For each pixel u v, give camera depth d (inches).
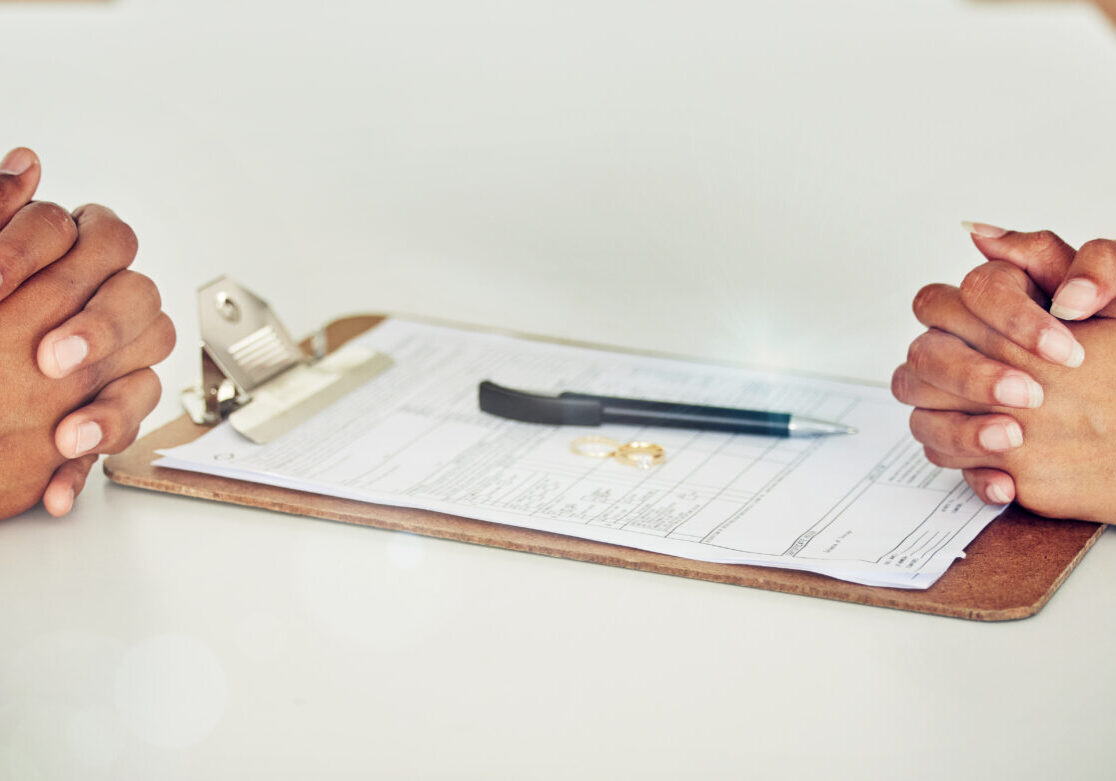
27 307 34.6
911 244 56.5
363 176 66.5
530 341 47.7
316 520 35.5
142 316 37.1
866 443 39.5
